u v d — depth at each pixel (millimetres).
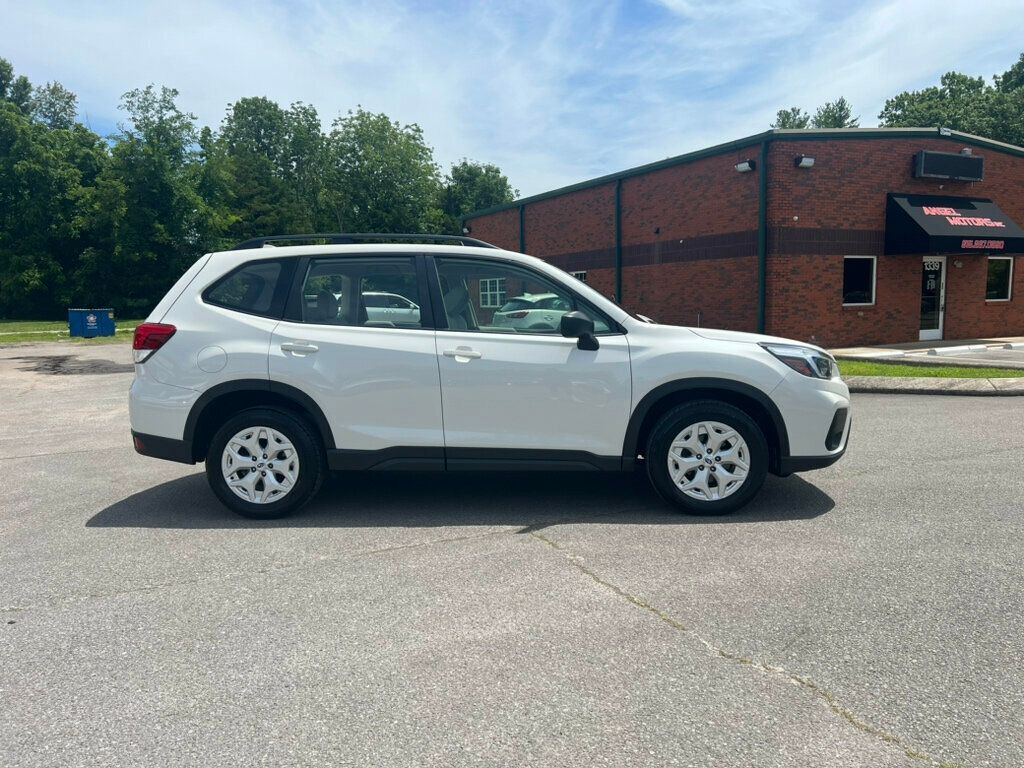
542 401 4770
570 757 2305
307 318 4914
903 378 11336
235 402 5043
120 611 3438
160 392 4848
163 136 47312
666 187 20422
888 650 2973
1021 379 11070
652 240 21125
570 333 4719
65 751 2361
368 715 2553
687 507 4816
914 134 17844
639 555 4102
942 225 17312
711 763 2266
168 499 5477
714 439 4797
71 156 51375
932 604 3406
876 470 6105
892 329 18469
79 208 47750
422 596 3564
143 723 2520
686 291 19984
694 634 3129
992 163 19172
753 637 3096
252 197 63281
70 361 18562
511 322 4957
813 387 4797
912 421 8445
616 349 4805
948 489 5477
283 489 4859
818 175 17125
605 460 4828
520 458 4816
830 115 67312
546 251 26391
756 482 4789
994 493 5348
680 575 3797
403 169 62812
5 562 4129
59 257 48938
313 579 3807
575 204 24500
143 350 4887
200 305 4941
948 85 53344
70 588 3727
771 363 4781
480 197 78625
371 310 4922
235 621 3312
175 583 3779
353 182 62938
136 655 3006
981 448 6922
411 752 2340
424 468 4848
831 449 4875
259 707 2611
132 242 45844
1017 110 39625
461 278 5012
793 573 3807
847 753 2307
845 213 17484
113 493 5684
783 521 4719
